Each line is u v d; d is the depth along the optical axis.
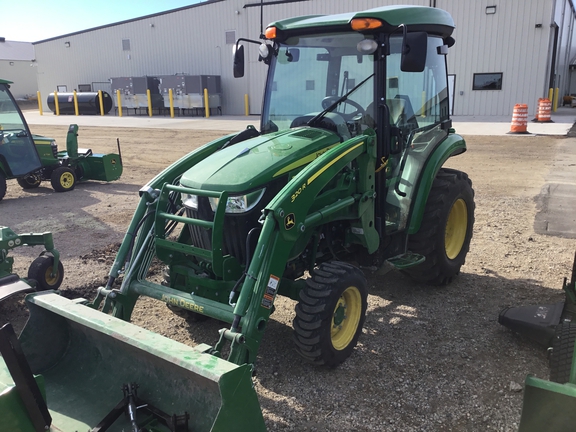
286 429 2.96
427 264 4.59
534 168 10.60
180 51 29.81
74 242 6.45
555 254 5.65
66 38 34.56
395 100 4.05
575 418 1.93
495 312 4.36
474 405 3.14
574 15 33.94
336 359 3.45
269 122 4.36
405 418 3.03
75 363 3.03
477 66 21.62
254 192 3.32
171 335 4.10
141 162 13.30
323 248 3.98
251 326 2.93
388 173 4.17
